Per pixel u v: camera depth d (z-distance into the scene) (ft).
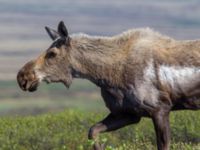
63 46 145.48
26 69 145.48
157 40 142.72
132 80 140.46
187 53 140.36
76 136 166.20
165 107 139.95
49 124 181.68
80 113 197.16
